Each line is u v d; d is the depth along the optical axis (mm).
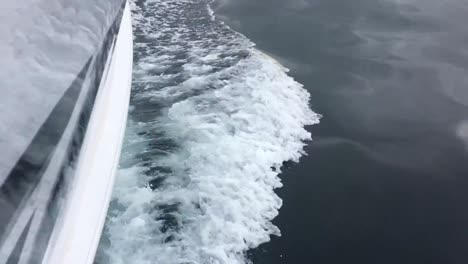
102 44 5934
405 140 8914
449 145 8914
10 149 4027
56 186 4336
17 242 3678
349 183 7703
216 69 9977
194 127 8109
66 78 4965
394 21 13688
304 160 8000
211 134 7984
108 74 6191
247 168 7406
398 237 6844
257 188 7145
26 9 5082
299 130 8664
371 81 10648
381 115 9547
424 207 7453
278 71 10266
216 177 7117
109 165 5621
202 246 6066
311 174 7730
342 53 11656
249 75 9875
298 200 7184
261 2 13781
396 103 9992
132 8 12367
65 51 5199
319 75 10594
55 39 5176
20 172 3992
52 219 4172
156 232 6141
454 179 8070
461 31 13336
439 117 9688
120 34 7328
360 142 8695
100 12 6133
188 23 12078
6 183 3836
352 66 11156
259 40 11672
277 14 13180
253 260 6090
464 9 14828
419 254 6625
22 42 4801
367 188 7664
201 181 7000
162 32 11445
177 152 7512
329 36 12398
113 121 6086
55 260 4133
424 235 6934
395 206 7398
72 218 4562
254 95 9188
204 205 6621
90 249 4746
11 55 4617
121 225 6156
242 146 7816
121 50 7160
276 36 12008
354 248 6566
